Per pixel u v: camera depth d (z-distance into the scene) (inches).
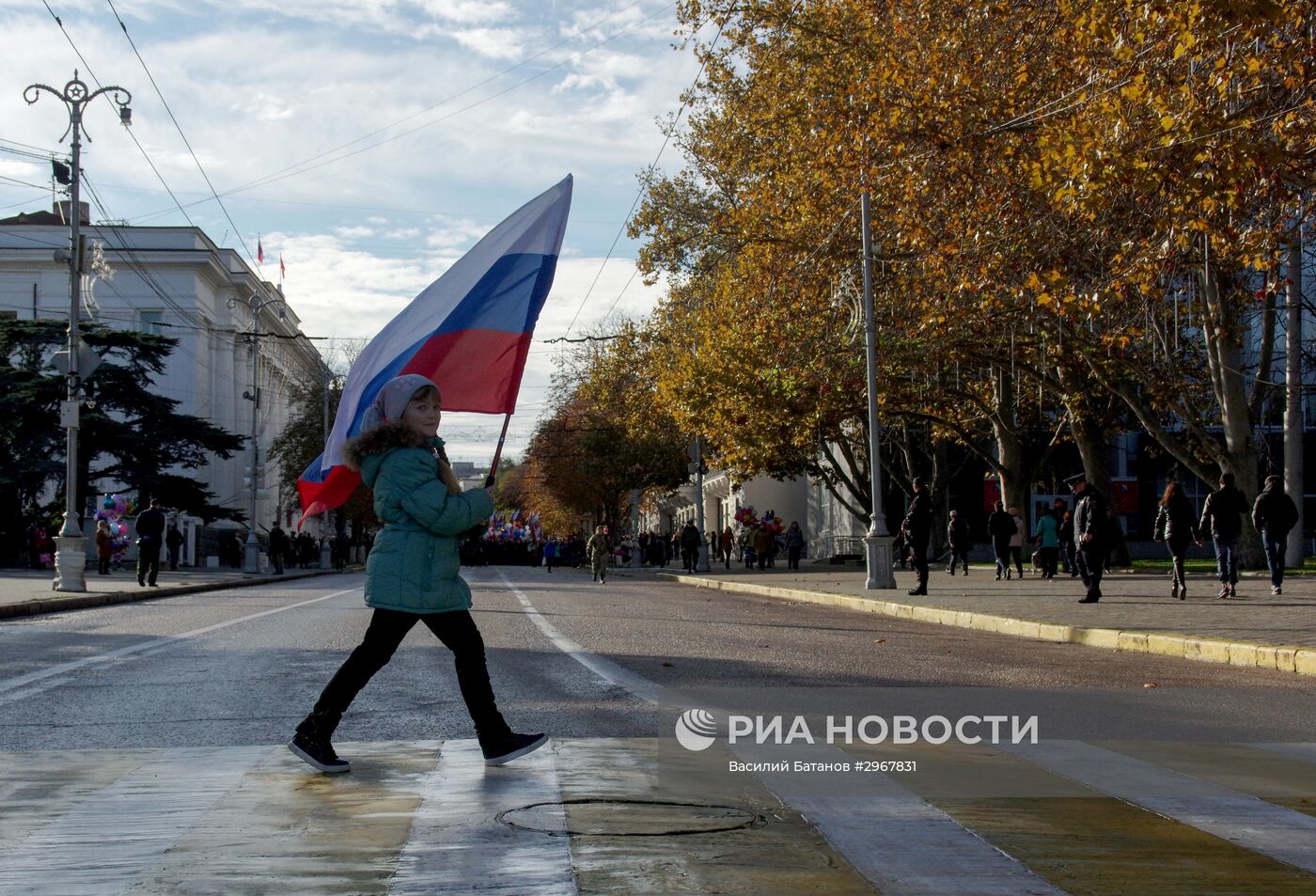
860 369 1293.1
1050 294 708.0
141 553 1243.2
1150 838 189.0
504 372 297.7
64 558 1093.8
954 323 1080.8
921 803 211.2
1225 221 699.4
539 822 200.2
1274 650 490.3
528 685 406.3
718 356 1380.4
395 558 241.4
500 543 3166.8
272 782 237.9
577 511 3117.6
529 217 303.3
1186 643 542.0
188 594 1250.0
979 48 793.6
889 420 1640.0
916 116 766.5
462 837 191.0
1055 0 762.2
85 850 185.9
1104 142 606.5
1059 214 767.1
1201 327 1159.6
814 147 999.6
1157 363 1230.9
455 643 249.1
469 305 296.7
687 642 605.3
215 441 2161.7
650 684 408.8
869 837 189.0
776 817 202.5
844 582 1341.0
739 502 3157.0
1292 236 832.9
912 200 812.6
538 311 300.8
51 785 238.4
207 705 368.2
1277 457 1950.1
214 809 214.1
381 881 167.6
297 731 246.8
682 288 1753.2
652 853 180.5
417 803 216.4
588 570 2591.0
